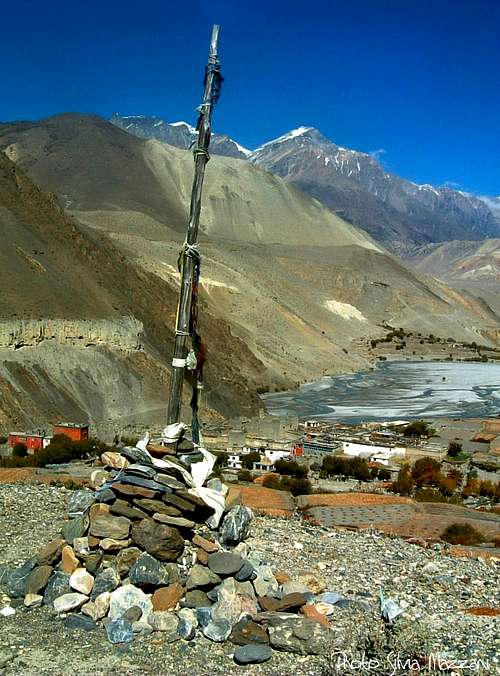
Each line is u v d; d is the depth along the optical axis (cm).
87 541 983
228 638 881
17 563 1118
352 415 10800
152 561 948
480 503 3775
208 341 13488
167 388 9006
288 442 6619
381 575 1238
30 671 796
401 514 2025
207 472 1082
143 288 12131
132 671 804
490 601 1148
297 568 1213
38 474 2244
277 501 2116
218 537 1034
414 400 12862
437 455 6538
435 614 1039
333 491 3406
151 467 1027
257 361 14575
